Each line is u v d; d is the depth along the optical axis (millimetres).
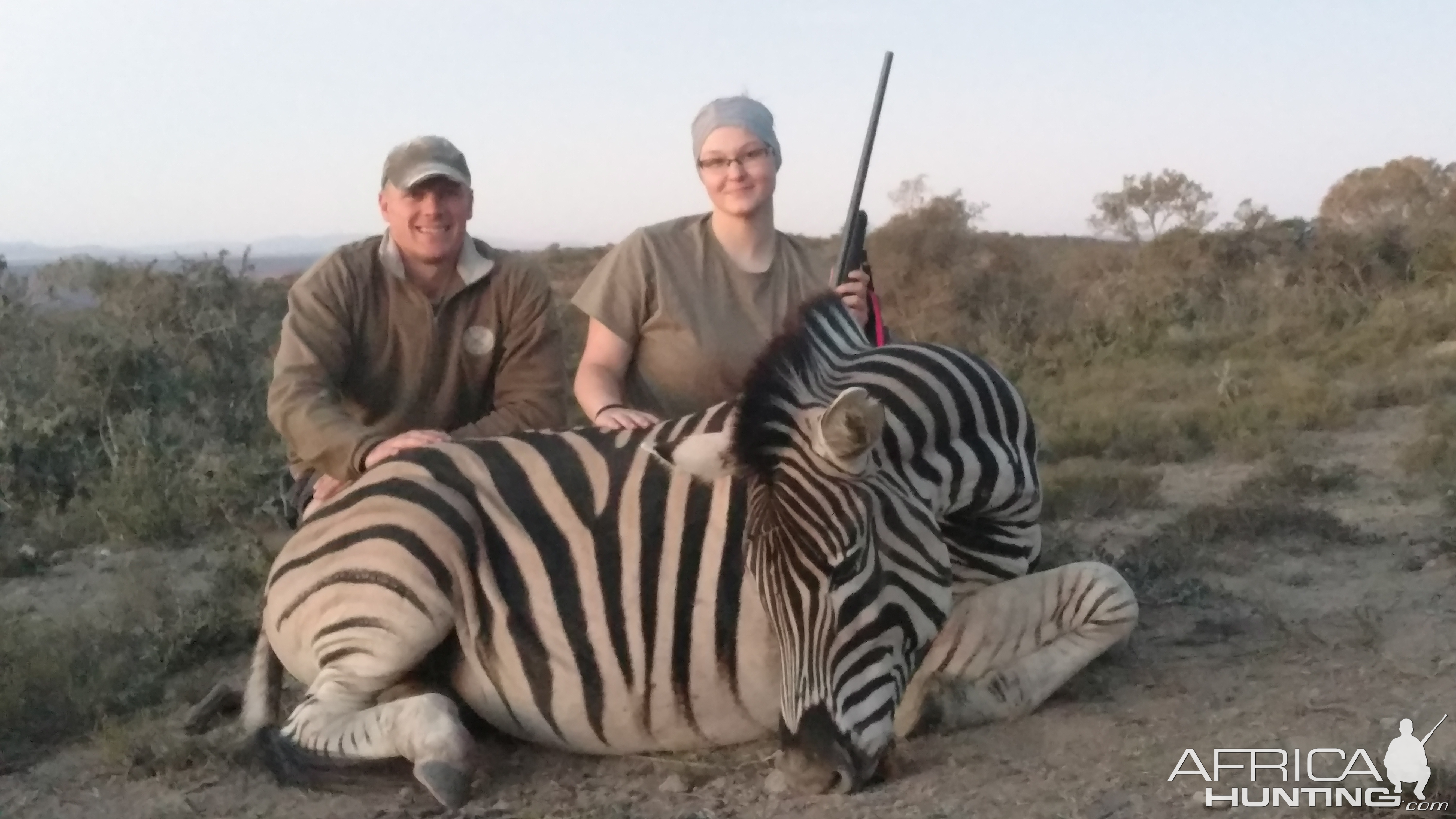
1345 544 5277
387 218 4156
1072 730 3314
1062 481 6816
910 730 3348
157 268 11648
